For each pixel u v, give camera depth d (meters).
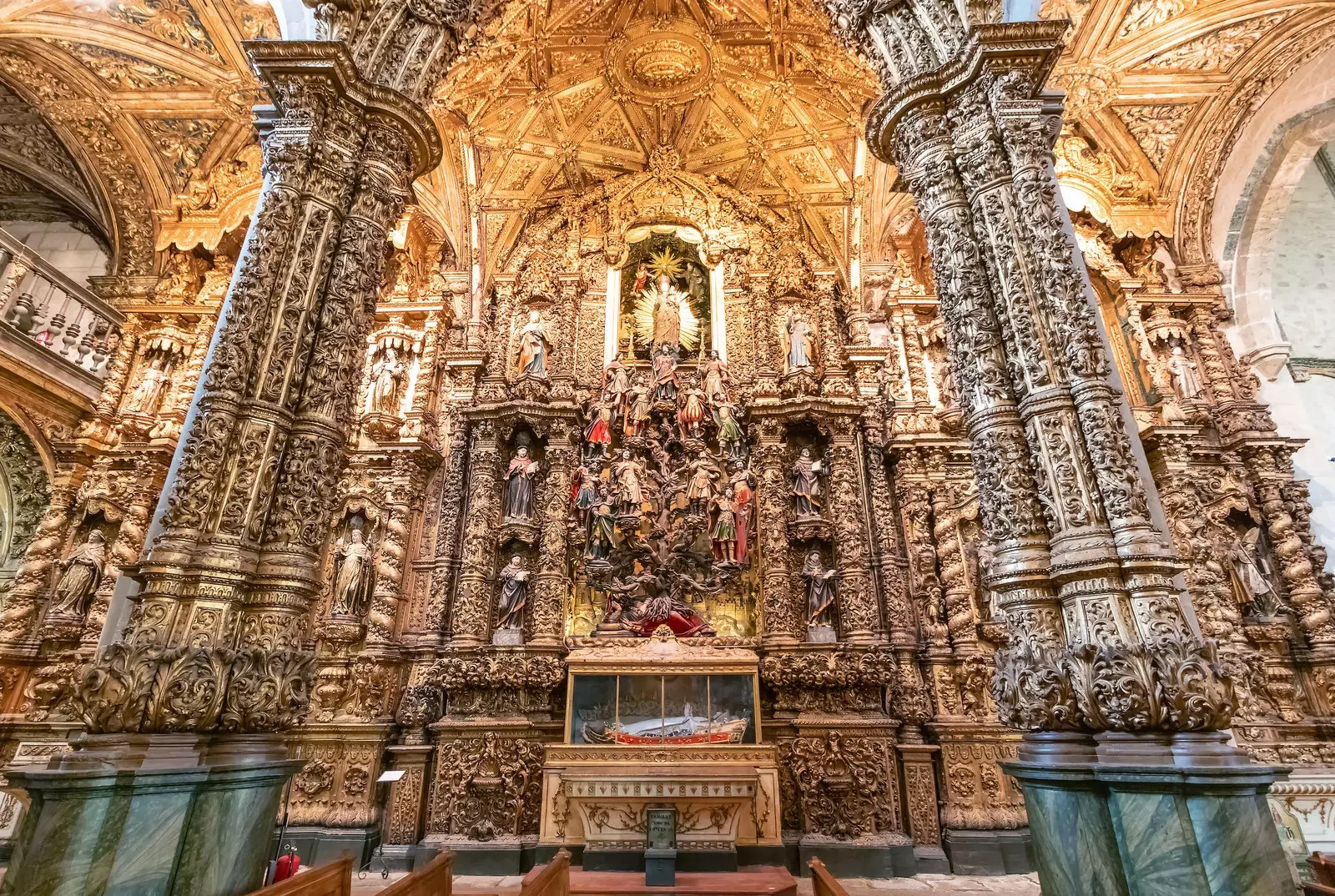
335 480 5.43
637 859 8.39
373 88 6.33
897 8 6.85
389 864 8.85
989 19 6.25
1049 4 9.34
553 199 13.88
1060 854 4.07
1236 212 11.48
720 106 13.02
